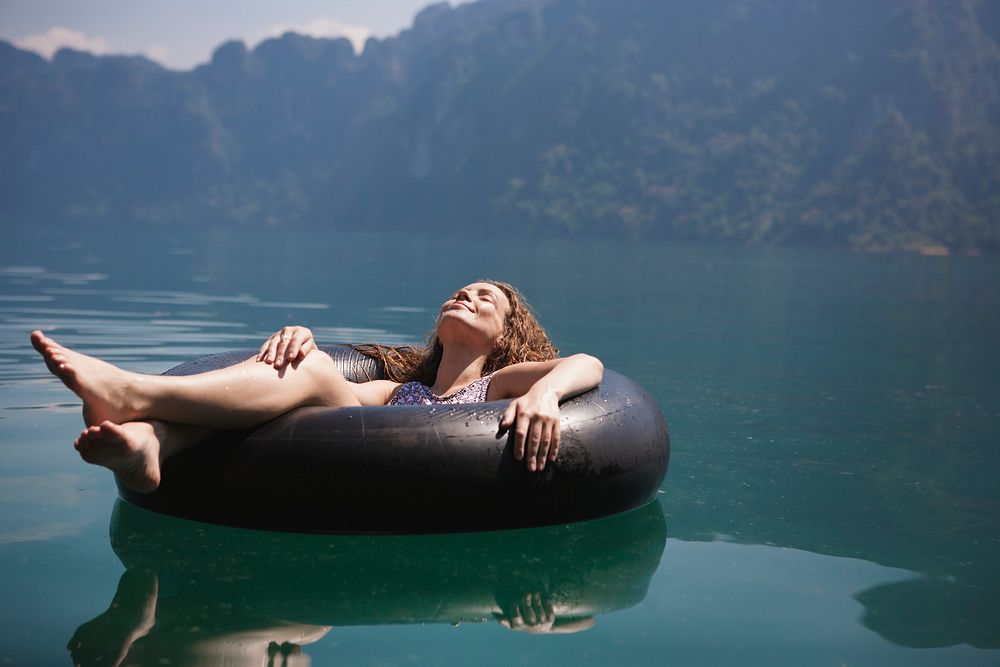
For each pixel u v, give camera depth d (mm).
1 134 164875
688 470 2730
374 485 1998
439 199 129625
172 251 20750
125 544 1934
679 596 1716
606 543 2041
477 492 2035
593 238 83562
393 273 14172
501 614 1609
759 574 1849
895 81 103000
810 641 1510
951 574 1864
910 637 1539
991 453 3016
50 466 2572
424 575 1801
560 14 152250
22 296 8148
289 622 1543
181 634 1474
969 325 8375
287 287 10398
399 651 1435
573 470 2115
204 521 2098
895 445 3121
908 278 19641
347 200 148250
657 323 7500
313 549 1946
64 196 159250
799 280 17078
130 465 1828
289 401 2082
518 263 20078
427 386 2812
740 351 5840
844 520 2238
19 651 1389
